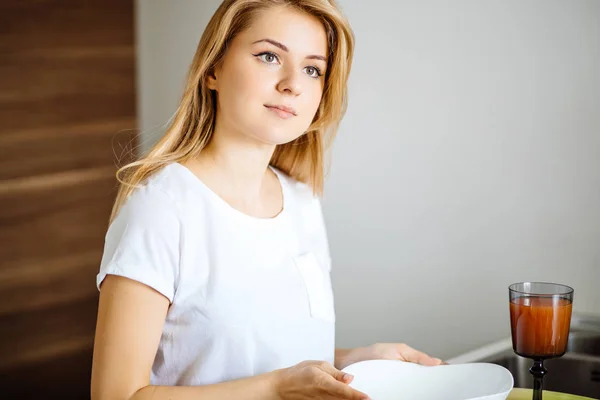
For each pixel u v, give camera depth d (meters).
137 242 1.25
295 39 1.32
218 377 1.33
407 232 2.60
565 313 1.33
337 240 2.78
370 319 2.73
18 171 3.40
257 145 1.38
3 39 3.30
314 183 1.59
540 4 2.23
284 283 1.39
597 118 2.16
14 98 3.35
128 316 1.23
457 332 2.53
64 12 3.45
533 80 2.27
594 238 2.21
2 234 3.38
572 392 1.87
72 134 3.53
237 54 1.32
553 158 2.26
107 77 3.54
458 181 2.47
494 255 2.42
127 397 1.20
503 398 1.23
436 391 1.36
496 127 2.36
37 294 3.49
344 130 2.72
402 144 2.59
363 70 2.65
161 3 3.36
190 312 1.31
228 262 1.32
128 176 1.36
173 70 3.39
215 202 1.33
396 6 2.54
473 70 2.39
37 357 3.49
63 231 3.55
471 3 2.37
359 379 1.39
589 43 2.15
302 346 1.41
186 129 1.38
